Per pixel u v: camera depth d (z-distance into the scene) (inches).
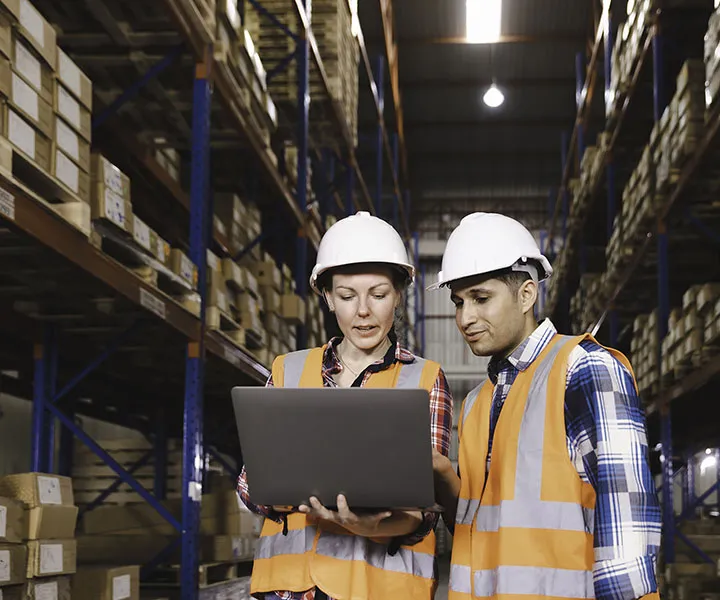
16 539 137.5
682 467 450.9
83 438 203.2
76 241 142.2
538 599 72.7
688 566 271.3
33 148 127.6
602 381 75.7
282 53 326.6
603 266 571.5
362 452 74.2
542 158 872.9
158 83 219.1
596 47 539.5
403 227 774.5
